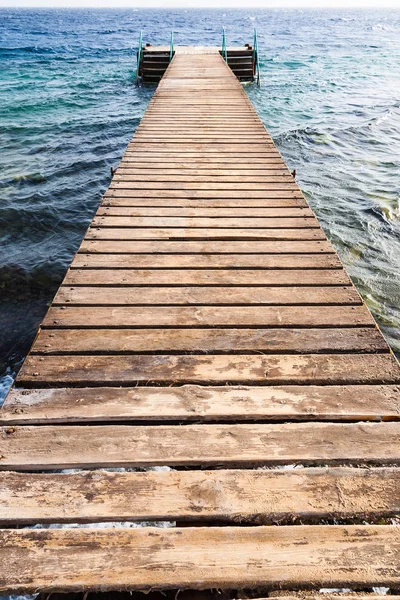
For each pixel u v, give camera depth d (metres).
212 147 5.07
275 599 1.26
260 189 3.96
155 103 7.39
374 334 2.25
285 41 39.31
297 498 1.50
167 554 1.34
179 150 4.96
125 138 10.37
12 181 7.65
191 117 6.46
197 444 1.68
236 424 1.77
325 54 28.91
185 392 1.91
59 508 1.45
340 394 1.90
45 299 4.56
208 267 2.80
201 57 13.77
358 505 1.48
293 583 1.28
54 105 13.84
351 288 2.61
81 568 1.30
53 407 1.82
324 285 2.65
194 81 9.55
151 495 1.50
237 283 2.65
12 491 1.51
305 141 9.86
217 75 10.30
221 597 1.29
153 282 2.64
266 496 1.50
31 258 5.33
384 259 5.20
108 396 1.88
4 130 10.92
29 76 19.88
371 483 1.55
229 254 2.95
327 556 1.34
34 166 8.45
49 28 61.31
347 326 2.31
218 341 2.20
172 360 2.09
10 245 5.62
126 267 2.79
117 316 2.37
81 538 1.38
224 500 1.49
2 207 6.60
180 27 63.00
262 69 21.39
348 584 1.28
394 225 6.01
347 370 2.03
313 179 7.68
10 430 1.71
